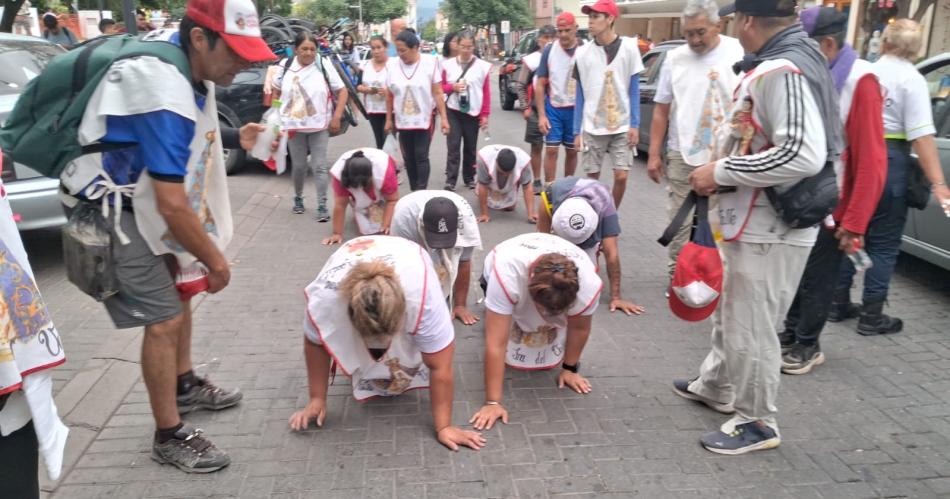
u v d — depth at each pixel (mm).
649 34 23562
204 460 2850
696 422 3268
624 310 4559
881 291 4145
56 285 5031
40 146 2504
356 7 67438
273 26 10266
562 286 2904
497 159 6391
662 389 3578
